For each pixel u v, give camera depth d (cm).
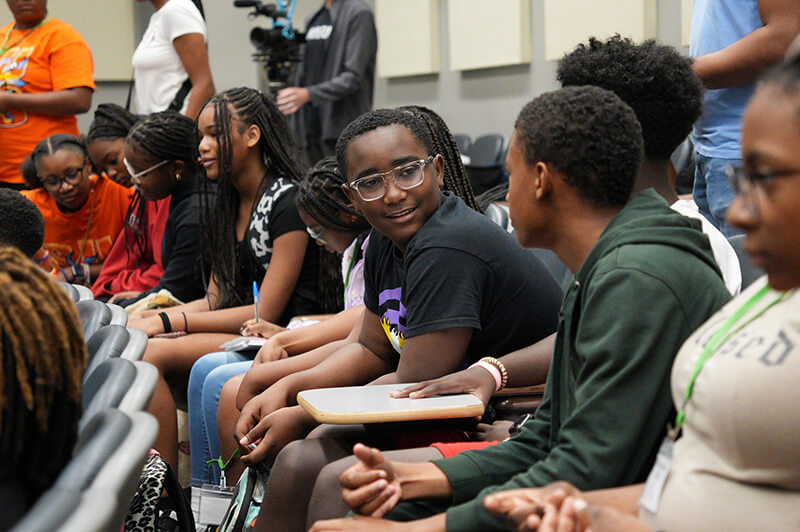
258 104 318
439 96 781
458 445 169
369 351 231
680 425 119
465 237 195
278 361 244
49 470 98
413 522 135
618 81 168
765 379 103
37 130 442
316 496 164
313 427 209
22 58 441
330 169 258
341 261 312
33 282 100
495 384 189
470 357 206
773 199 97
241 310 307
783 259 100
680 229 136
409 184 197
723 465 110
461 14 739
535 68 698
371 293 229
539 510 111
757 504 106
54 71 444
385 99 830
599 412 128
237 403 242
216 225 321
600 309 131
